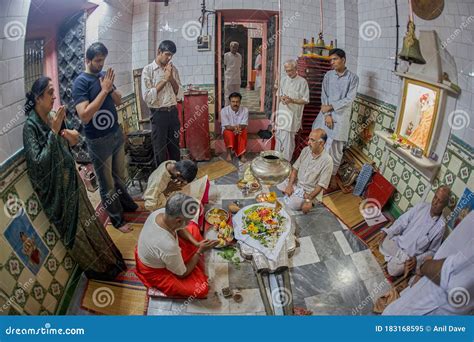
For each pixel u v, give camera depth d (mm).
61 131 2457
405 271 2691
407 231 2838
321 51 4148
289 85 4047
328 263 2879
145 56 4086
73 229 2416
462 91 2613
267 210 3215
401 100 3352
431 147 2936
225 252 2930
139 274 2529
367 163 3850
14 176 2076
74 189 2365
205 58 4387
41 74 3141
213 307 2455
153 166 3869
